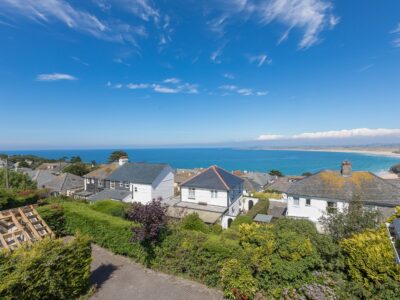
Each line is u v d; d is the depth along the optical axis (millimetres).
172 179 40188
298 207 25953
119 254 12773
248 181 50344
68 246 8500
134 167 38875
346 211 11750
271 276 8797
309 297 7969
